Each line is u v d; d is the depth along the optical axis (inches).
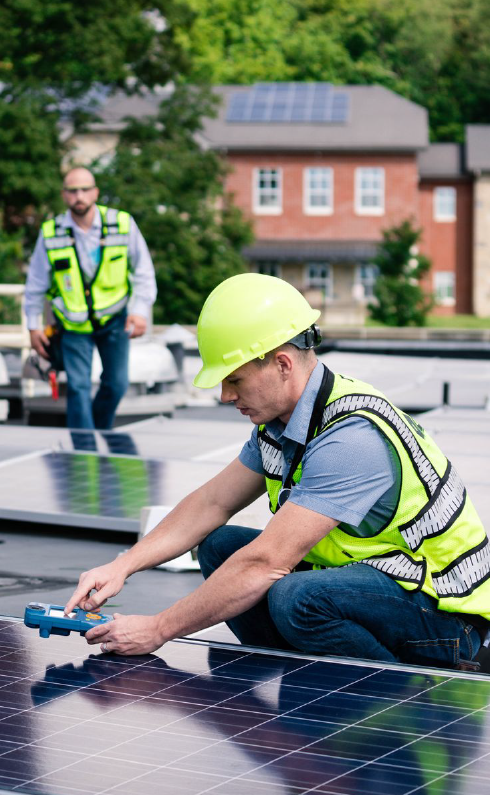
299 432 138.0
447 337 1610.5
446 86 3321.9
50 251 349.7
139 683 120.3
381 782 94.1
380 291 2260.1
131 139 1766.7
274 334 134.7
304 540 134.8
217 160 1776.6
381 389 504.4
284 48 3014.3
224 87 2474.2
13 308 653.9
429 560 141.2
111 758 99.5
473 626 143.2
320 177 2352.4
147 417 468.4
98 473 260.4
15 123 1588.3
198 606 132.6
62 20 1662.2
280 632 141.2
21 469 265.0
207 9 2891.2
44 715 110.3
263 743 102.7
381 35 3309.5
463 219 2468.0
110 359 360.2
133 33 1695.4
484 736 104.0
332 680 120.6
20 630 141.6
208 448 298.4
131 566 146.4
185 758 99.4
